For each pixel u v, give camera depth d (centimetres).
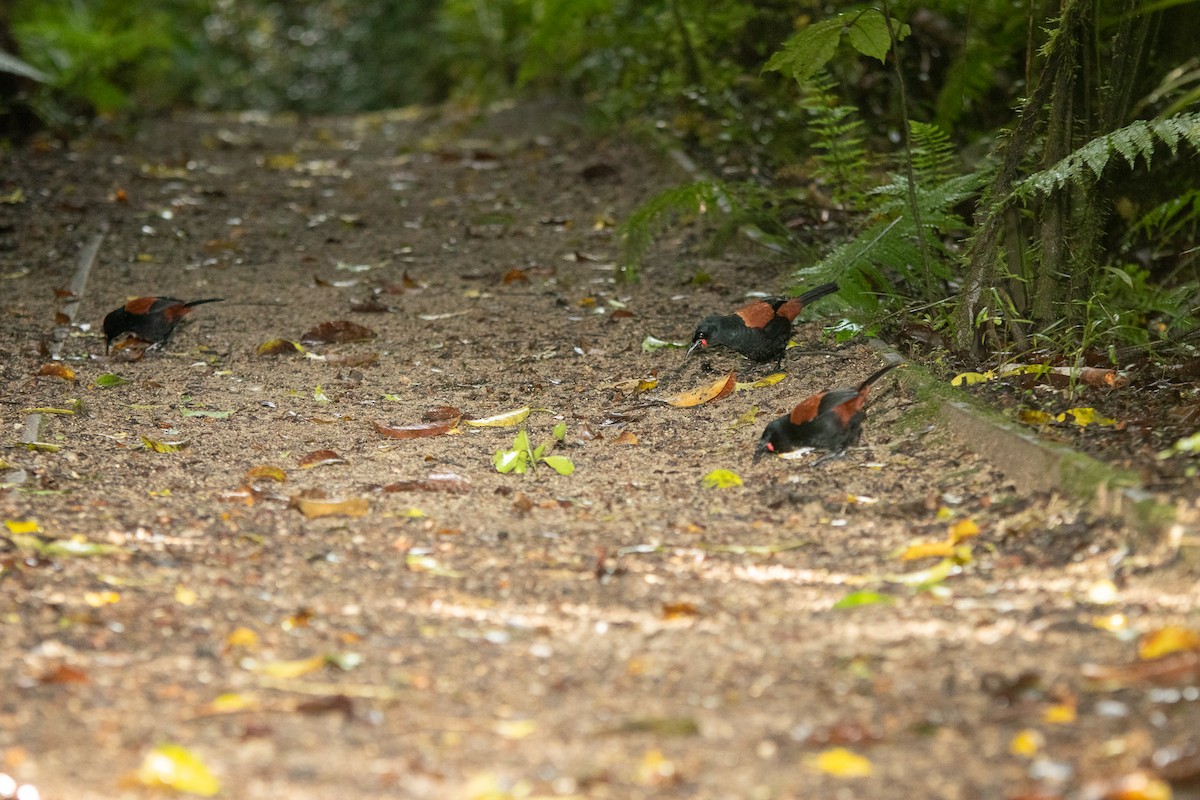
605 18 2527
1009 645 704
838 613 771
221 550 879
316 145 2562
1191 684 630
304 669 695
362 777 584
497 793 559
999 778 570
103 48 2753
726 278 1550
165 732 624
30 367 1299
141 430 1136
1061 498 888
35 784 570
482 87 3116
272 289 1573
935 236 1298
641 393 1215
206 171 2222
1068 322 1171
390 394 1234
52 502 949
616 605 797
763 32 2120
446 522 943
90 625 745
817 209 1677
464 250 1741
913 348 1200
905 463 1016
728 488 1002
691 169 1897
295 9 4688
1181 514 787
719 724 631
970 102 1748
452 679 690
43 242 1759
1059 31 1123
